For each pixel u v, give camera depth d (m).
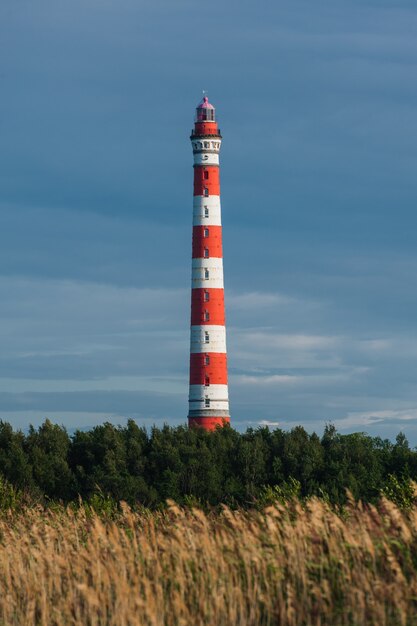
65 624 34.44
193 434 153.12
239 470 140.88
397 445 140.50
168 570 35.34
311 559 33.97
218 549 35.59
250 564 34.38
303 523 35.84
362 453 135.75
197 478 136.25
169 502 39.25
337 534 35.16
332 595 32.62
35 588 36.31
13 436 144.00
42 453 139.12
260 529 37.19
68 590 36.03
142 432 151.62
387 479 125.00
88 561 37.38
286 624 31.67
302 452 140.62
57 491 136.25
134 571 35.62
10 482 133.62
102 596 34.22
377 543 34.00
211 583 33.44
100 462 142.62
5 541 43.66
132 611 32.69
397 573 31.33
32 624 34.50
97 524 39.25
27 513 52.78
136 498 131.25
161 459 139.38
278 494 93.81
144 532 40.69
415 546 33.75
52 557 38.25
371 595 31.06
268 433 156.50
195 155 191.00
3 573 38.53
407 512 38.34
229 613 32.09
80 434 146.88
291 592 32.06
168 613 33.06
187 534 36.59
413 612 30.80
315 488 129.38
